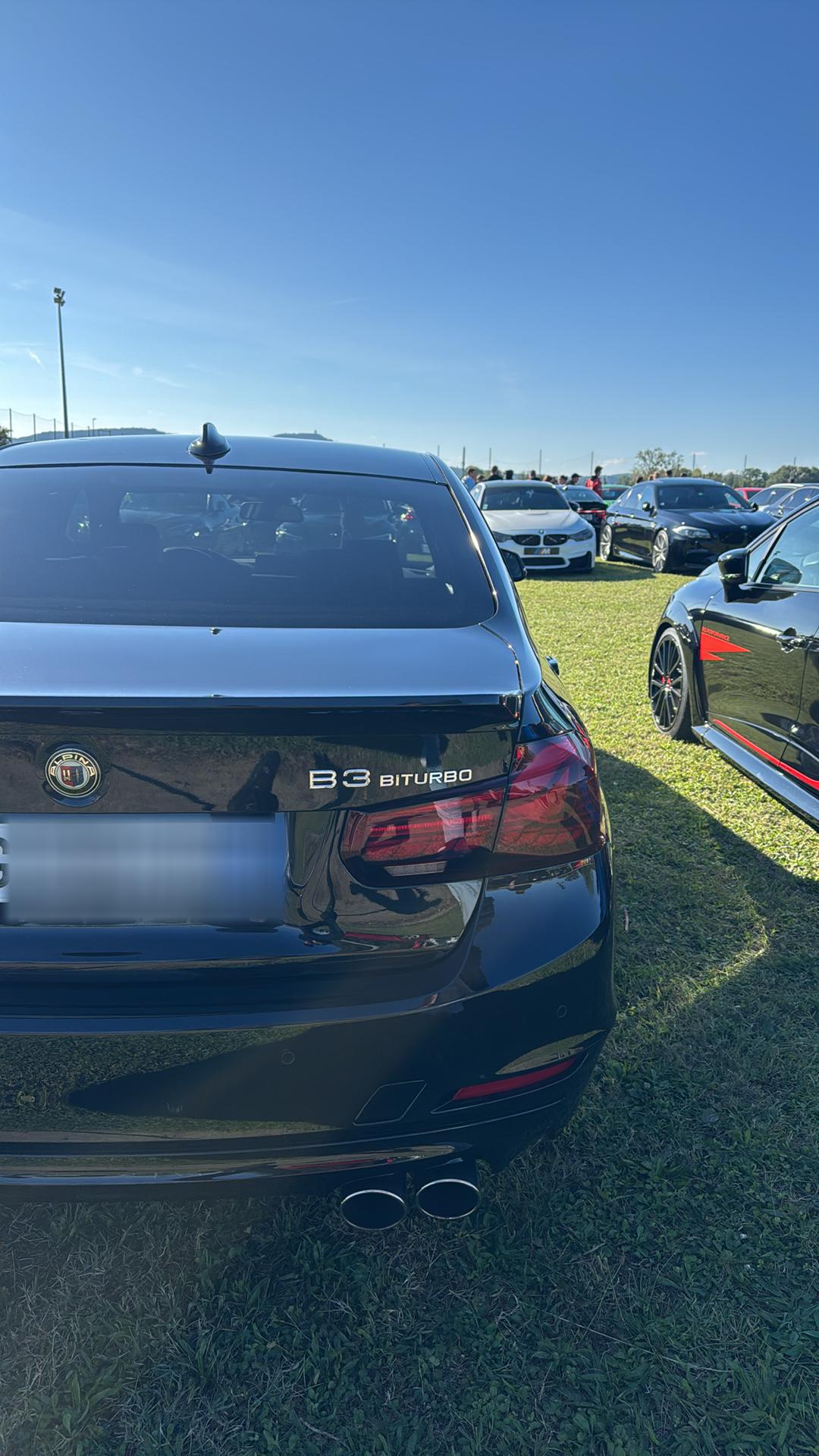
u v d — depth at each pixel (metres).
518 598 2.09
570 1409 1.53
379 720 1.40
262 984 1.45
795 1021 2.59
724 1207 1.94
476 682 1.52
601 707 5.98
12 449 2.50
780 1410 1.52
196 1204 1.94
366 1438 1.48
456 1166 1.61
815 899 3.34
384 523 2.20
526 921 1.56
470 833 1.51
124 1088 1.42
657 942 3.03
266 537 2.05
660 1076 2.35
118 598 1.75
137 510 2.13
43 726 1.33
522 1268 1.79
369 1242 1.85
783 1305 1.71
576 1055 1.64
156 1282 1.75
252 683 1.39
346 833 1.44
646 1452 1.45
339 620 1.75
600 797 1.73
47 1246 1.83
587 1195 1.97
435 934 1.51
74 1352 1.60
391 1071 1.49
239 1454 1.45
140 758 1.35
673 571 14.42
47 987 1.43
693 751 5.03
